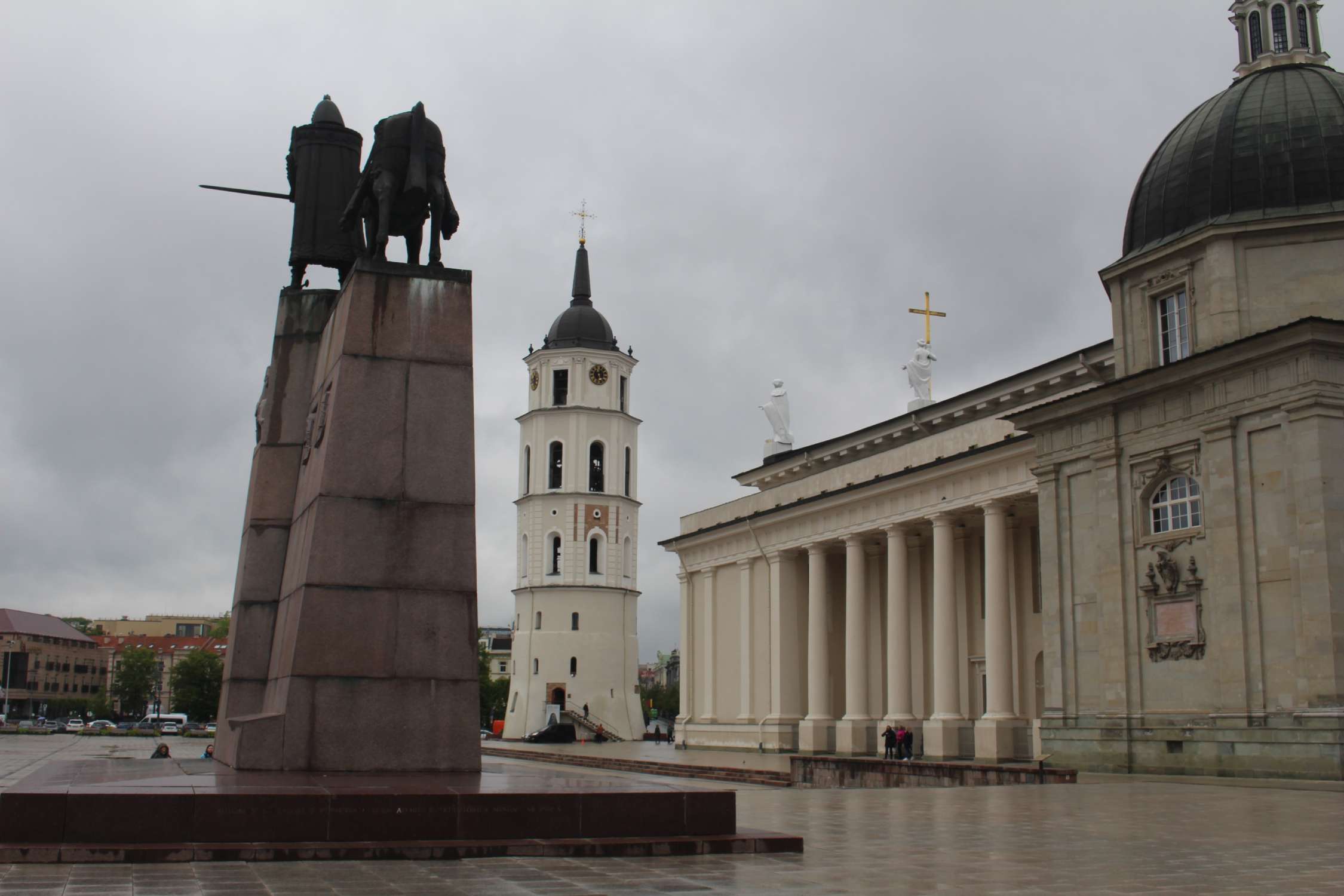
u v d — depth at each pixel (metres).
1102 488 37.00
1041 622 51.25
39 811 12.26
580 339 113.62
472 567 18.30
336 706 17.25
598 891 10.77
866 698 58.47
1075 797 25.47
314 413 20.30
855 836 16.38
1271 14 39.03
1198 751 33.19
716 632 72.62
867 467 59.28
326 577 17.69
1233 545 32.94
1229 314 35.12
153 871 11.63
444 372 18.92
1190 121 38.94
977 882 11.66
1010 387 56.16
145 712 192.00
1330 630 30.31
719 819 14.03
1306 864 13.33
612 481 112.00
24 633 180.25
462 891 10.66
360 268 18.94
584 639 108.25
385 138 20.00
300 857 12.50
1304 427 31.41
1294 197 35.47
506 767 21.02
